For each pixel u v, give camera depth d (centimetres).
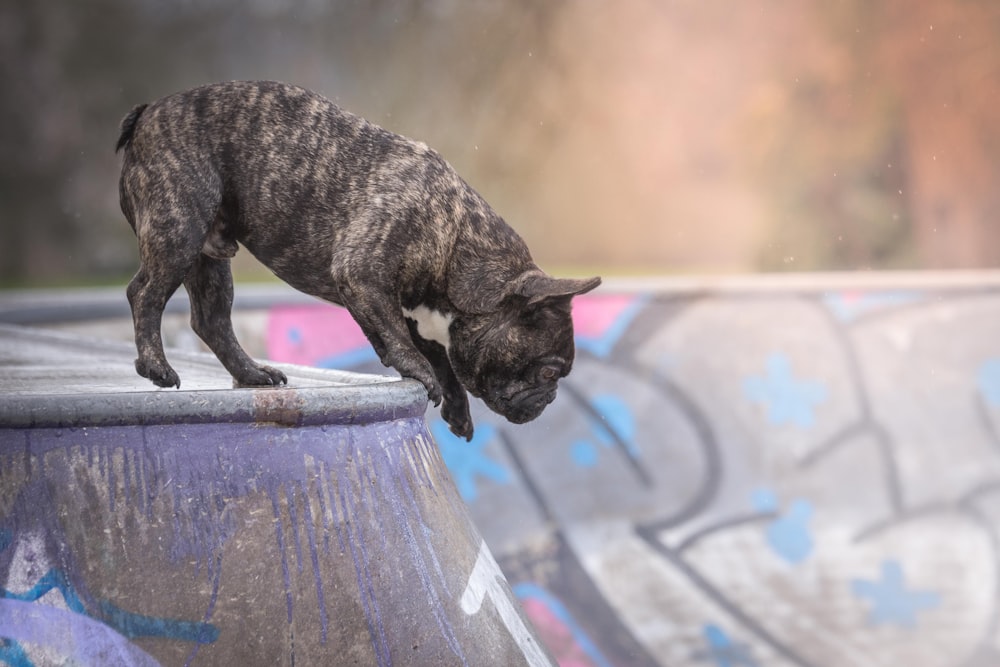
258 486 346
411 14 2961
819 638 1048
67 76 3944
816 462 1181
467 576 387
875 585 1101
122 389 393
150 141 392
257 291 1148
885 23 2264
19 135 3931
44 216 3978
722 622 1055
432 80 2938
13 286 3612
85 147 3981
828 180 2350
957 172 2256
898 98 2277
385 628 348
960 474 1184
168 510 336
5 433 332
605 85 2725
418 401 396
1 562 324
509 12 2748
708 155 2711
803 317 1242
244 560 336
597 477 1128
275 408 352
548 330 441
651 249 3027
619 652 1020
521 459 1116
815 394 1211
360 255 397
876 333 1246
